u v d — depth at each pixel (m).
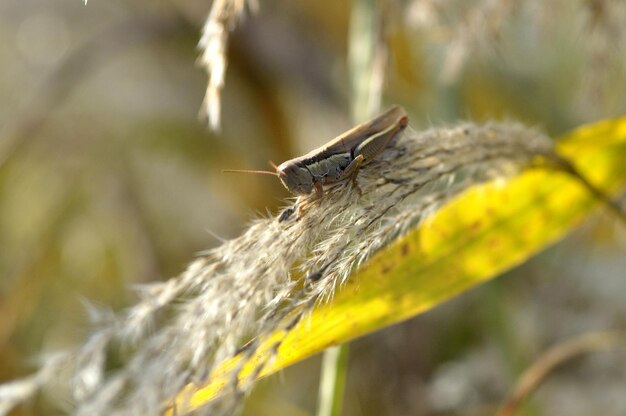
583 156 0.46
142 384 0.37
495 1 0.46
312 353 0.39
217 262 0.37
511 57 0.60
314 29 0.71
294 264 0.38
